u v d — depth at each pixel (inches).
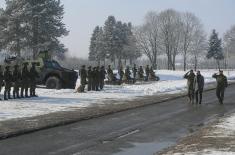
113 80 1609.3
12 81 1011.9
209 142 504.1
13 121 677.9
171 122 713.0
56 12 2324.1
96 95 1167.0
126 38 4970.5
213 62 5482.3
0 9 2325.3
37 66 1320.1
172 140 547.2
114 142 533.3
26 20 2268.7
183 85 1632.6
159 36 4840.1
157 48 4874.5
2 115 745.6
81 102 982.4
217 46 4955.7
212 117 778.8
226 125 645.3
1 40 2303.2
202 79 1031.6
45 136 574.9
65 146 506.9
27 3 2261.3
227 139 523.8
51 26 2282.2
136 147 499.8
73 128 643.5
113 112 828.6
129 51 4874.5
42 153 467.2
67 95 1145.4
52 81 1316.4
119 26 4918.8
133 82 1721.2
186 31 4909.0
